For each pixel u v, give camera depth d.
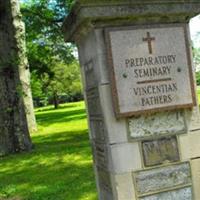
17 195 7.51
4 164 10.83
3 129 12.44
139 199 4.68
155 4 4.60
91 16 4.42
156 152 4.73
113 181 4.68
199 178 4.89
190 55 4.82
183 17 4.81
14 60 12.59
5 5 12.71
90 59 4.88
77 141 14.09
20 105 12.73
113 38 4.55
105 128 4.64
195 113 4.89
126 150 4.64
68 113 35.97
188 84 4.79
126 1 4.48
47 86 48.91
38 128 21.45
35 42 24.66
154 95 4.66
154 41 4.69
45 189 7.67
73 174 8.71
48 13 20.25
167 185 4.77
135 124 4.67
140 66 4.63
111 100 4.59
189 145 4.86
